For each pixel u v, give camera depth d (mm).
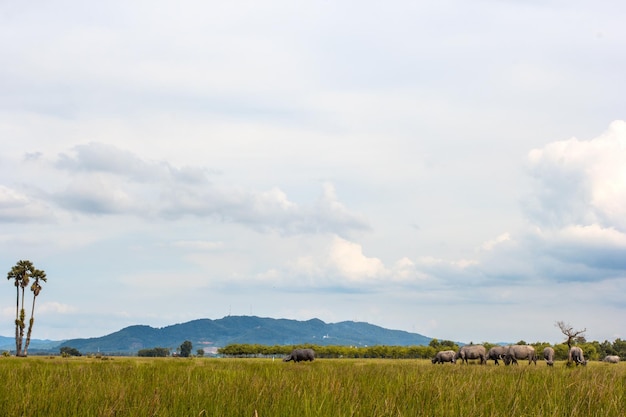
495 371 26625
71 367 27250
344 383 16984
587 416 11875
